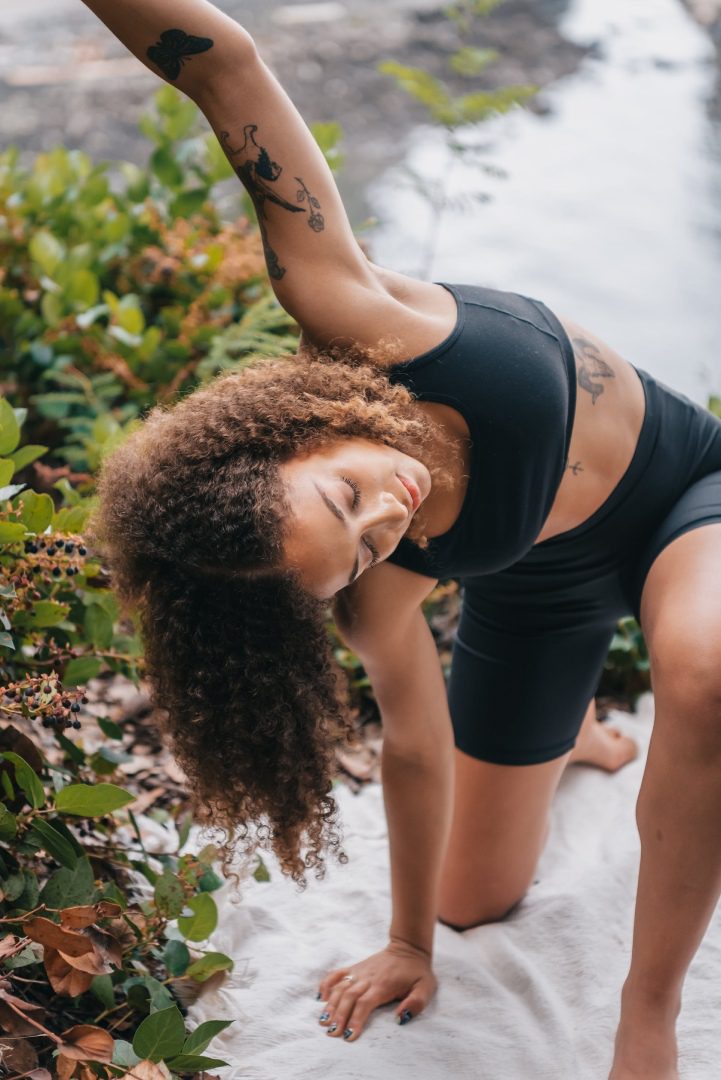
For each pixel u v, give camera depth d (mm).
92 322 3232
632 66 7094
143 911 1966
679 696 1617
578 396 1815
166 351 3182
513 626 2119
